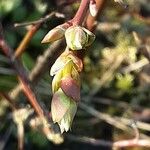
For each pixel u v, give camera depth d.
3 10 0.43
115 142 0.34
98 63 0.42
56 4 0.29
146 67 0.41
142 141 0.34
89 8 0.16
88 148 0.38
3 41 0.26
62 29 0.15
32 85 0.27
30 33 0.27
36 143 0.38
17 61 0.27
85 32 0.14
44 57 0.29
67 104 0.14
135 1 0.37
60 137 0.28
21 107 0.32
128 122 0.37
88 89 0.41
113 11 0.39
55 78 0.14
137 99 0.41
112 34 0.42
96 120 0.39
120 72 0.42
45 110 0.27
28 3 0.43
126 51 0.42
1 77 0.37
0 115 0.37
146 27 0.34
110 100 0.40
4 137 0.37
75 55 0.15
